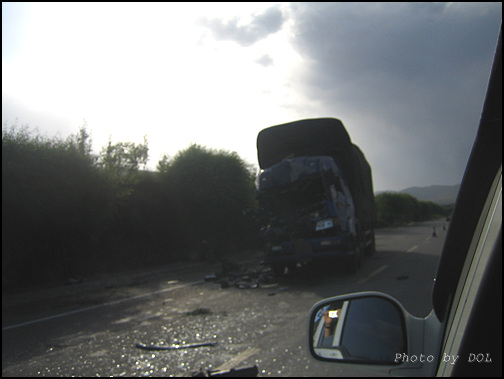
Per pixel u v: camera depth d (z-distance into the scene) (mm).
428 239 24734
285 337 6035
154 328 7098
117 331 7078
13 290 13281
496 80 1318
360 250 13594
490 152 1465
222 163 23875
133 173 19688
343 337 2357
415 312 6930
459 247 1750
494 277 1068
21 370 5328
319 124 12977
